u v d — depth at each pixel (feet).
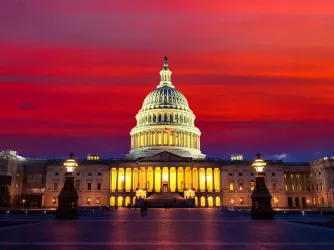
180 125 457.68
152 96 489.26
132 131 477.36
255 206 137.80
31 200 422.00
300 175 420.36
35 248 58.03
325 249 57.52
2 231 85.87
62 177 407.44
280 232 84.23
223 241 67.15
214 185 403.13
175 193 379.76
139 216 163.53
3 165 381.60
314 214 203.82
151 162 397.19
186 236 75.31
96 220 130.31
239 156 501.97
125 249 57.11
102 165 408.46
